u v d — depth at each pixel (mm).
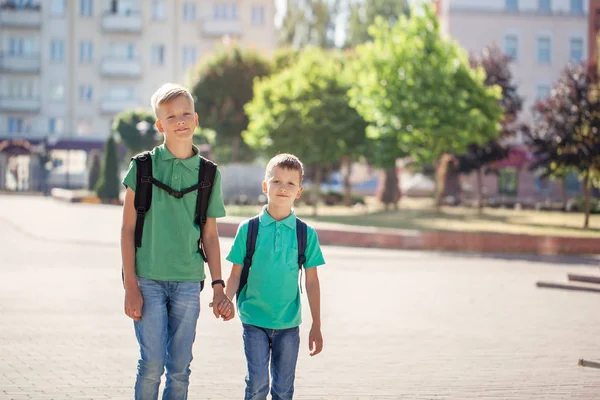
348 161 49906
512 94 56969
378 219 37469
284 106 43219
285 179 6070
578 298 15969
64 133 82625
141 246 5715
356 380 8641
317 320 6145
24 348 9938
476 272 20672
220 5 82625
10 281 16750
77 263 20672
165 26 82750
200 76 62562
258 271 6020
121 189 70625
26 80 82750
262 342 6004
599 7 70062
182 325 5750
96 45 82938
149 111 71625
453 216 40344
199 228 5824
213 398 7742
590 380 8836
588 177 34812
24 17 81938
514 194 67750
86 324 11727
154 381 5641
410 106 38969
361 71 41969
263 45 82562
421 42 40219
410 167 52250
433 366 9430
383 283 17891
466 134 38812
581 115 34938
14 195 70500
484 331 11953
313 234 6152
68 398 7605
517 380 8758
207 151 56062
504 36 69312
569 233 31703
